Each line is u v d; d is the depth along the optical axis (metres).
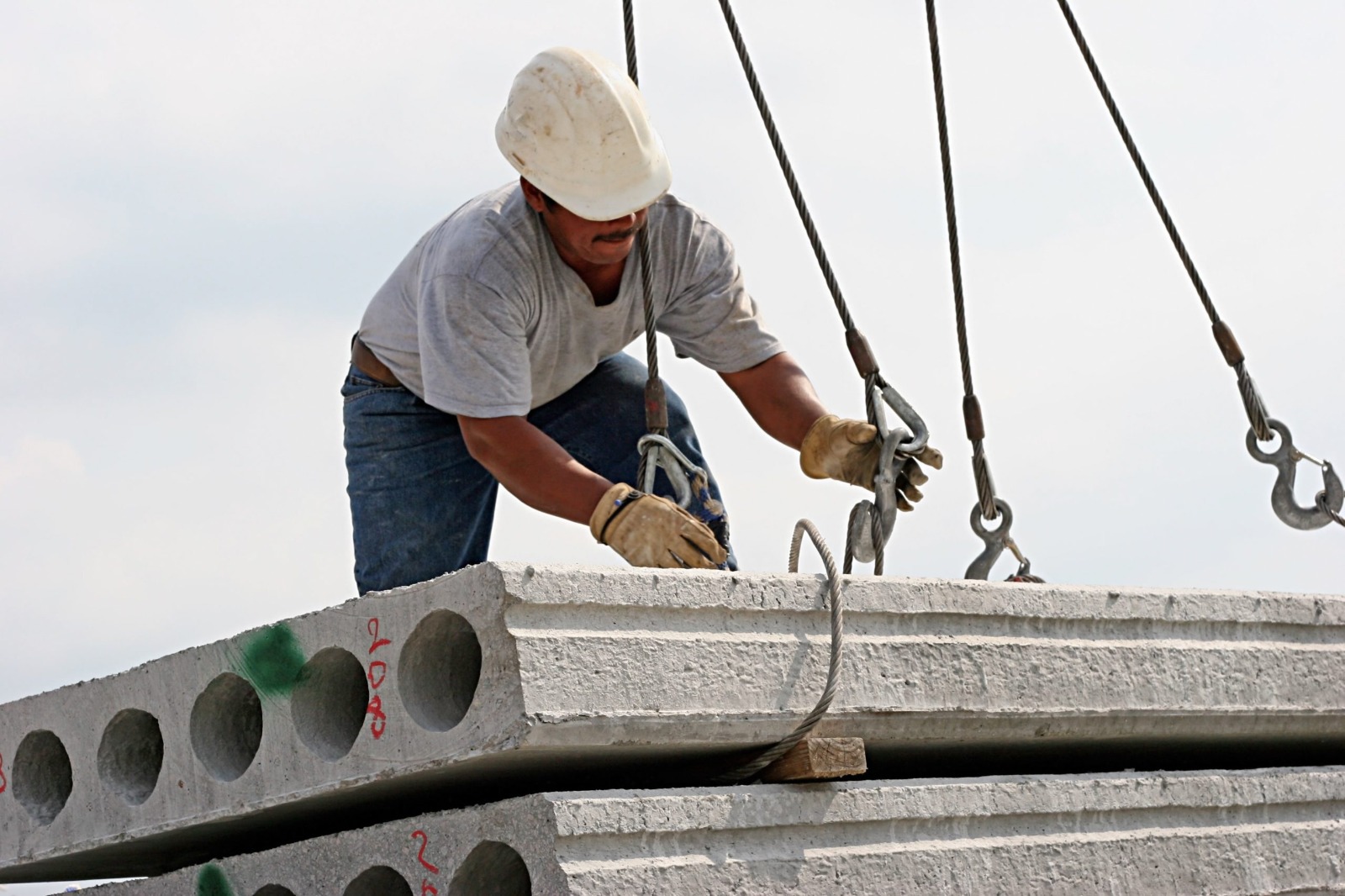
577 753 5.41
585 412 9.13
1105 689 6.57
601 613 5.35
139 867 7.60
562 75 7.68
